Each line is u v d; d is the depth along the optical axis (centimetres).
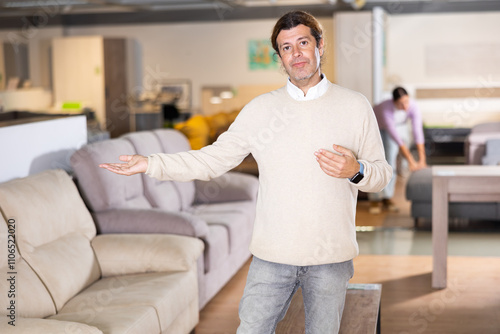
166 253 381
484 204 665
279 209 232
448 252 596
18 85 1186
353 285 353
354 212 238
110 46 1178
